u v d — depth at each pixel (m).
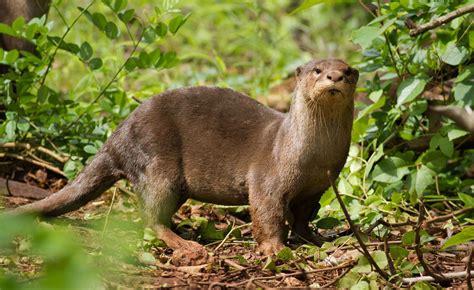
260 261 8.41
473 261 8.38
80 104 13.69
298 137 8.77
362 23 21.28
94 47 17.22
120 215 10.51
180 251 8.45
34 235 4.26
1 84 11.68
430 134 11.33
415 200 10.09
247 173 9.16
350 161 11.06
